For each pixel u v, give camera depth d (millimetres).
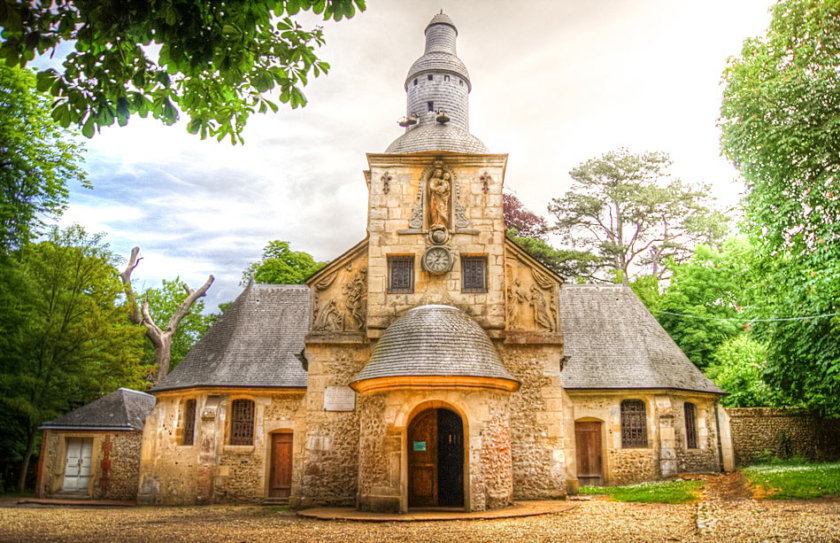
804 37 20000
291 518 16188
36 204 23953
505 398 17281
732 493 16750
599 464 24828
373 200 19953
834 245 18500
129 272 35906
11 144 22234
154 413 24281
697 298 36031
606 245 43594
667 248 44062
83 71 7566
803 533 10594
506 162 20172
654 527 12352
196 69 7551
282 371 23922
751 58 20953
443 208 19766
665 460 24016
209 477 22422
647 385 24672
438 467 17781
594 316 27531
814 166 19250
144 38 7266
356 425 19156
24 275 25172
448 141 21531
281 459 23328
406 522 14586
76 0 6840
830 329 19750
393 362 16625
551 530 12469
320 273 20188
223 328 26016
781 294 20938
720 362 32688
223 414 23047
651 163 45531
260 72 8148
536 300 19844
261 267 39344
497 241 19688
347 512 16500
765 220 20281
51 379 27016
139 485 23328
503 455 16750
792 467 22391
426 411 18359
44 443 25312
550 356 19531
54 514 17688
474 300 19312
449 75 24594
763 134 19688
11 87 22516
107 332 28141
